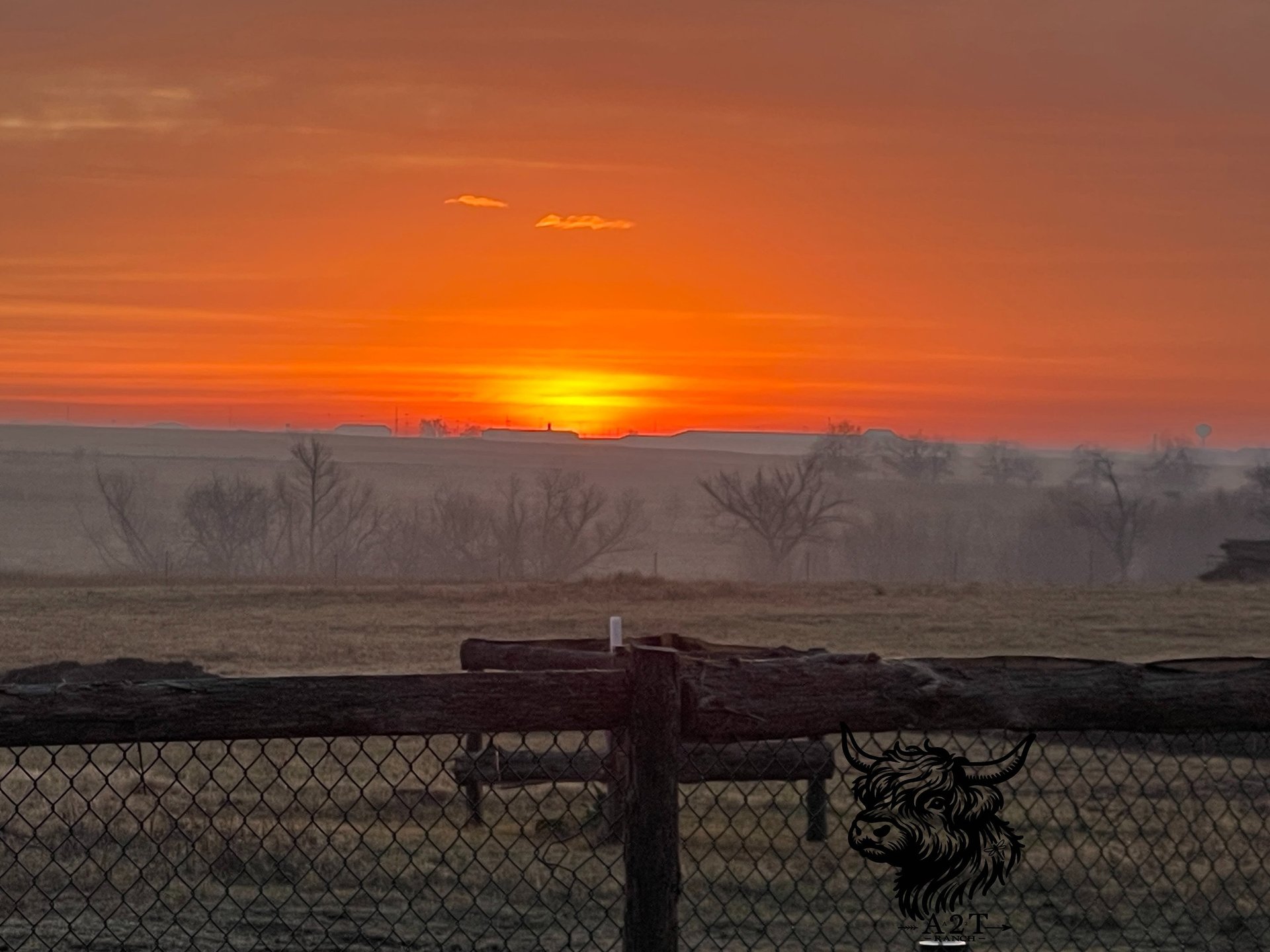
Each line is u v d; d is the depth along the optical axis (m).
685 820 10.47
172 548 122.00
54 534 140.38
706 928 7.18
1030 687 4.41
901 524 130.75
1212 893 8.33
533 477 197.00
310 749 13.51
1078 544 123.00
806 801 9.50
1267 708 4.44
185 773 12.31
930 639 33.34
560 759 9.29
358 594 48.56
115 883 8.19
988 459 192.38
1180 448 181.25
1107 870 8.87
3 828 8.93
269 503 112.62
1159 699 4.43
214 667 26.22
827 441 185.25
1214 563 63.56
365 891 8.11
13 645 30.83
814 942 7.11
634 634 34.59
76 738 4.01
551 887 8.20
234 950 6.78
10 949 6.75
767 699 4.29
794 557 117.75
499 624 37.84
